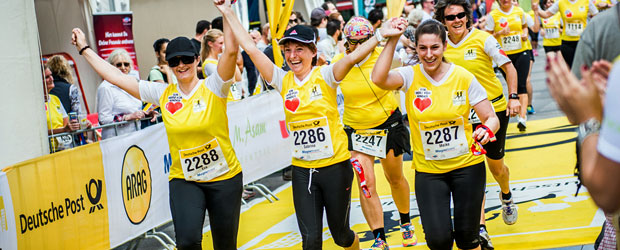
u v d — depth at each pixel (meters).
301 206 5.90
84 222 6.71
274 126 11.36
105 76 5.95
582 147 2.52
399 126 7.14
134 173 7.68
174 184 5.89
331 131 5.85
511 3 12.91
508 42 13.15
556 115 14.99
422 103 5.61
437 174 5.65
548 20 18.44
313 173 5.88
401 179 7.22
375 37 5.50
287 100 5.91
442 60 5.68
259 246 7.96
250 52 5.82
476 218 5.56
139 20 12.96
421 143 5.70
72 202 6.53
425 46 5.39
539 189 9.17
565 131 13.11
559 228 7.31
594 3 15.20
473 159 5.57
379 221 6.91
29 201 5.91
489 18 13.15
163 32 13.42
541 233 7.21
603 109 2.12
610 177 2.03
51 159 6.24
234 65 5.75
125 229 7.45
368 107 7.02
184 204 5.73
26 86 6.10
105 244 7.07
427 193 5.61
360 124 7.09
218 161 5.84
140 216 7.79
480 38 7.50
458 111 5.52
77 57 11.13
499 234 7.41
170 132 5.80
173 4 13.63
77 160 6.62
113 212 7.24
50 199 6.21
